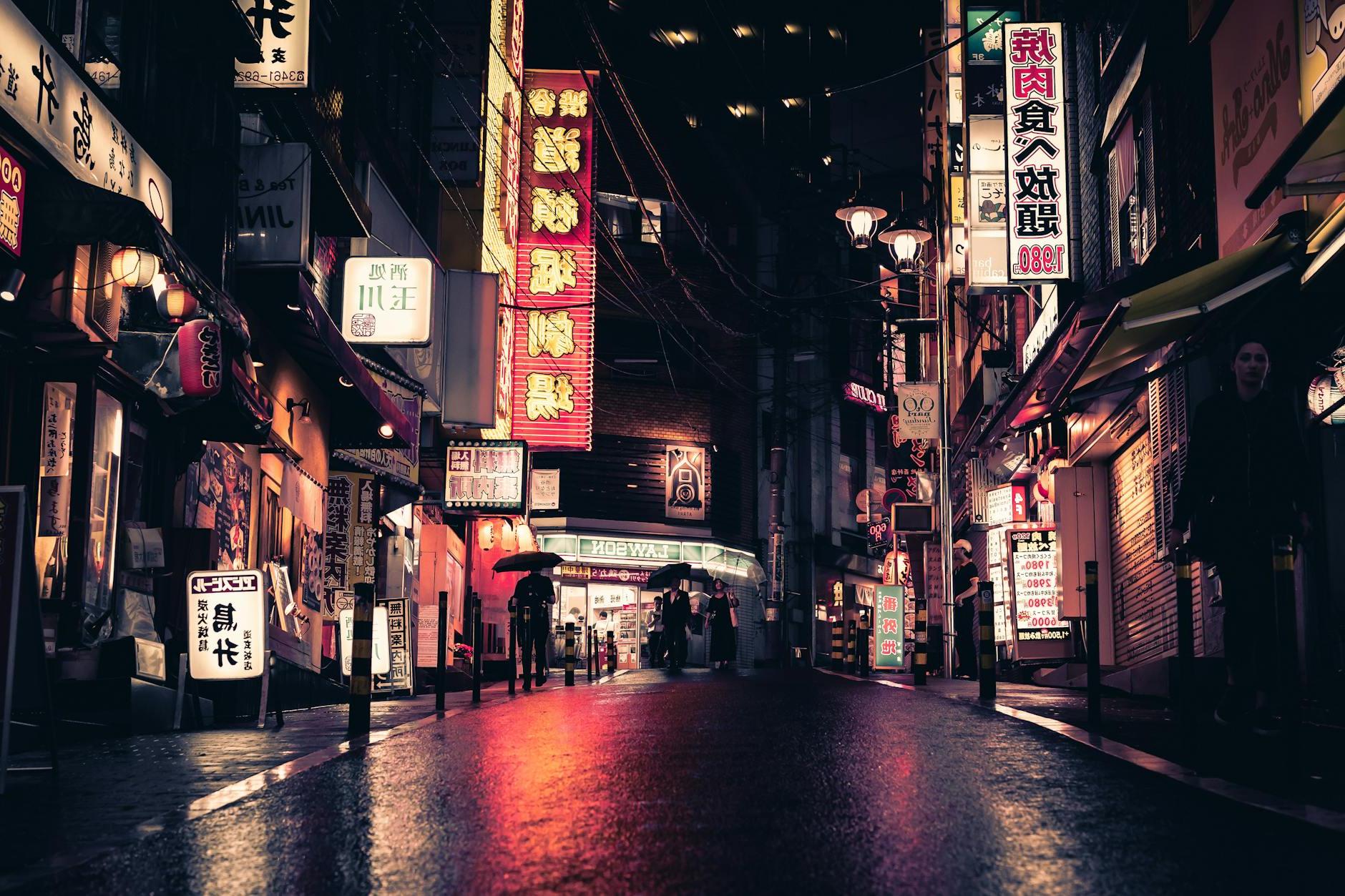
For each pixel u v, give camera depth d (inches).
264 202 613.3
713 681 720.3
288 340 705.0
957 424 1325.0
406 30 943.7
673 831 210.5
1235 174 507.5
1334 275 430.3
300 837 214.7
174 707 449.1
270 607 624.4
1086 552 796.6
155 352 503.8
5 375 433.1
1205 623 571.5
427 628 887.1
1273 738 316.5
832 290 2103.8
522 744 350.0
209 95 589.9
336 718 506.6
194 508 579.5
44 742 378.0
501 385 1075.3
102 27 506.3
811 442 2039.9
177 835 220.4
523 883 175.8
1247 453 312.3
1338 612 453.1
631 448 1722.4
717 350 1827.0
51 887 181.8
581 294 1182.3
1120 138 732.7
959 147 1008.9
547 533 1660.9
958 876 175.6
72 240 393.7
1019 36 729.0
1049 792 247.4
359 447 858.1
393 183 931.3
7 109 391.9
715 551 1776.6
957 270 994.1
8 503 284.0
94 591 464.4
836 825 213.6
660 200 1807.3
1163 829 209.6
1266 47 466.3
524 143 1200.8
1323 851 192.4
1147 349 553.9
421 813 235.5
